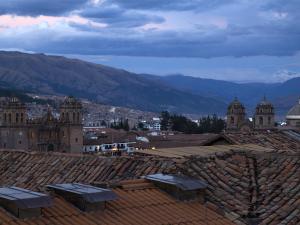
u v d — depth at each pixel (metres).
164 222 15.58
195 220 16.16
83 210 15.06
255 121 140.75
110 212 15.39
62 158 22.58
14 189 15.09
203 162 20.14
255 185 19.33
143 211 15.90
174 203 16.88
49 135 174.25
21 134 170.38
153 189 17.45
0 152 24.38
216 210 17.14
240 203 18.14
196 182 17.67
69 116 176.38
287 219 17.05
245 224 16.81
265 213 17.56
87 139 178.00
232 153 21.44
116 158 21.34
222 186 18.95
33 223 13.91
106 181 18.34
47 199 14.50
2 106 173.50
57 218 14.43
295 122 146.75
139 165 20.27
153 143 127.69
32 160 23.03
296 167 19.94
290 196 18.28
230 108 145.62
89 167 21.28
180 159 20.03
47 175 21.52
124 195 16.59
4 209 14.08
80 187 15.83
